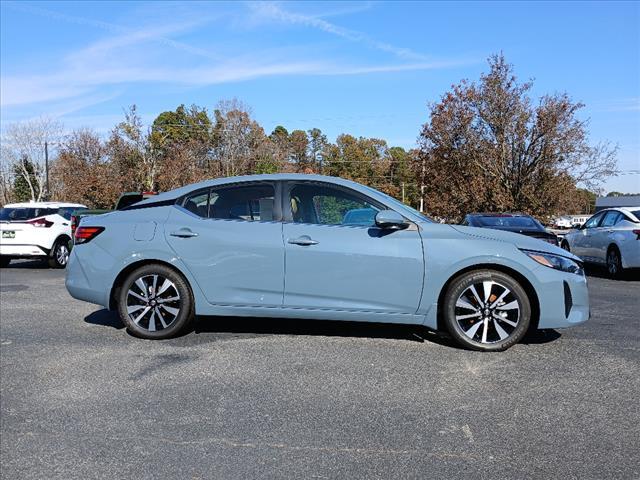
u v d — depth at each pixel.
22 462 3.06
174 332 5.33
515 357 4.81
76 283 5.48
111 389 4.08
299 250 5.07
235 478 2.88
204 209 5.39
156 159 35.78
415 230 5.08
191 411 3.70
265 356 4.82
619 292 9.10
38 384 4.19
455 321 4.98
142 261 5.35
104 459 3.09
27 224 12.58
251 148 49.97
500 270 4.99
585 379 4.27
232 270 5.16
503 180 24.55
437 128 24.88
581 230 13.32
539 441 3.27
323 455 3.11
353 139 75.81
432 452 3.15
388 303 5.02
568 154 23.78
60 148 44.19
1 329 5.87
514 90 24.28
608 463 3.03
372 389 4.07
